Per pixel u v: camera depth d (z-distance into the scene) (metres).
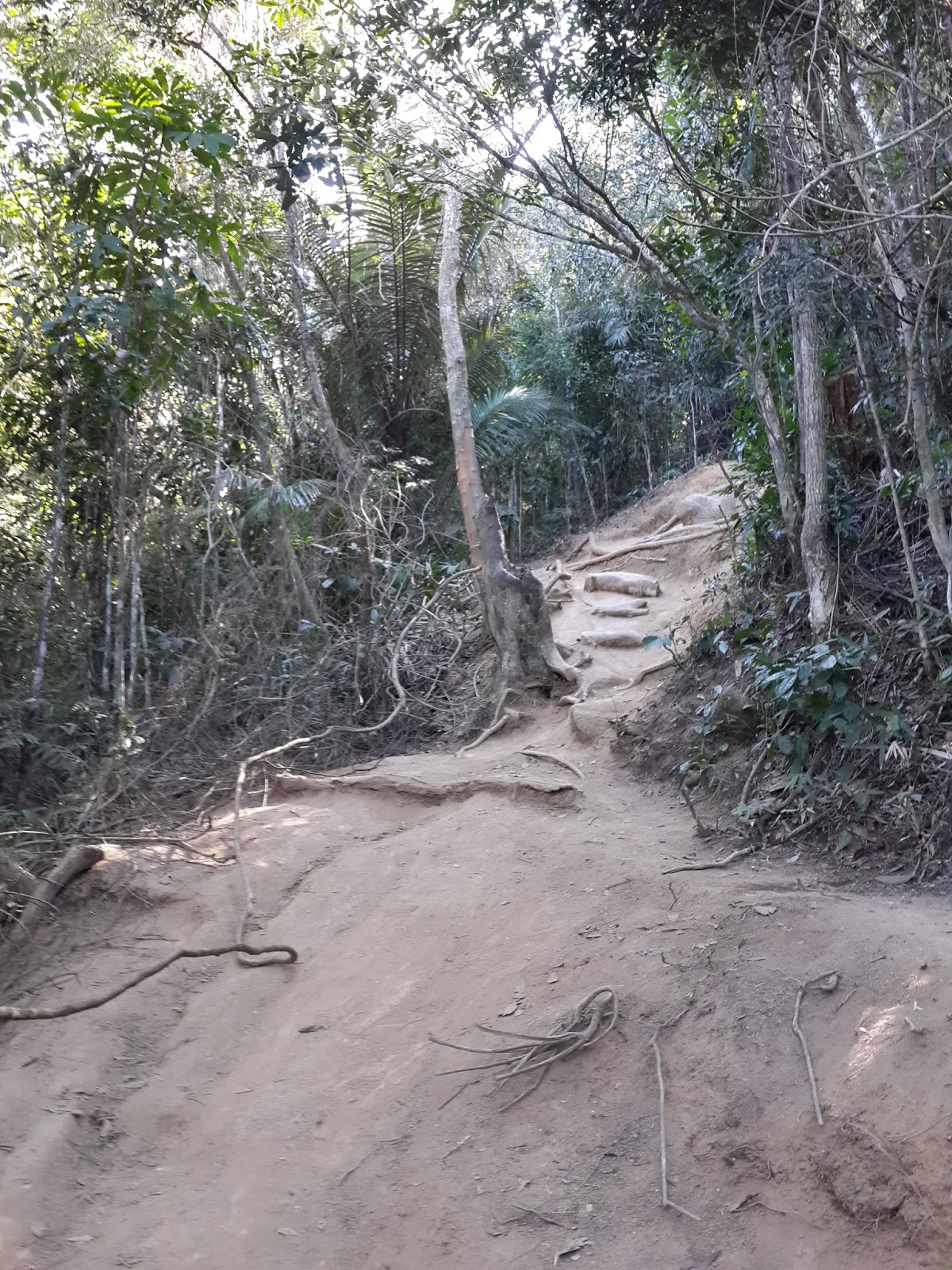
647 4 5.57
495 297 14.84
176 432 9.10
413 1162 3.96
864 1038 3.62
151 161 7.73
